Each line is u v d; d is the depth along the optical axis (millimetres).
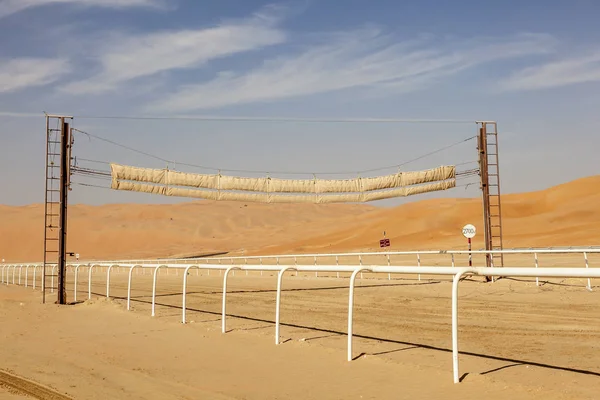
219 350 10156
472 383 7207
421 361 8992
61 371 8984
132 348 10742
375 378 7730
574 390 7090
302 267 10445
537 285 20734
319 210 192250
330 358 9070
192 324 13336
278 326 10469
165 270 51719
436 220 98250
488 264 24844
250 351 9922
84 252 133625
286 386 7641
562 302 16469
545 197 104438
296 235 129125
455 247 62219
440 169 26281
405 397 6812
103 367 9219
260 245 121250
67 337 12242
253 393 7391
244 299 20016
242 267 11664
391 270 8531
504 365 8656
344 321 13922
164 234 146000
